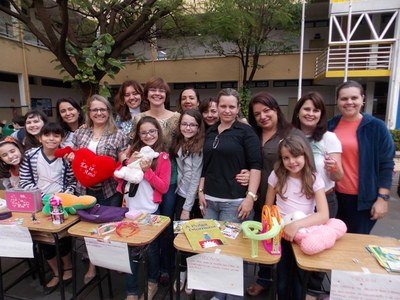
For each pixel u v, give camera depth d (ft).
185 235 6.16
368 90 34.71
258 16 27.66
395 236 11.44
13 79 35.86
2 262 9.98
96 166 7.26
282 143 6.13
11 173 8.72
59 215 6.63
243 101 31.83
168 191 8.23
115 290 8.28
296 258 5.17
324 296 6.79
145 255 6.27
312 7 35.68
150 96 8.60
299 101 7.01
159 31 27.63
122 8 19.72
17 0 21.54
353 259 5.13
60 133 8.03
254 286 7.93
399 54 28.76
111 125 8.34
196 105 9.90
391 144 6.86
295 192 6.26
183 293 8.12
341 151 6.77
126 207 7.66
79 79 17.17
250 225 5.68
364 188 6.91
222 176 7.01
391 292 4.63
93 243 6.10
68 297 7.87
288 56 36.58
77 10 20.90
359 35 36.19
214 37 33.04
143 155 7.10
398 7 28.48
